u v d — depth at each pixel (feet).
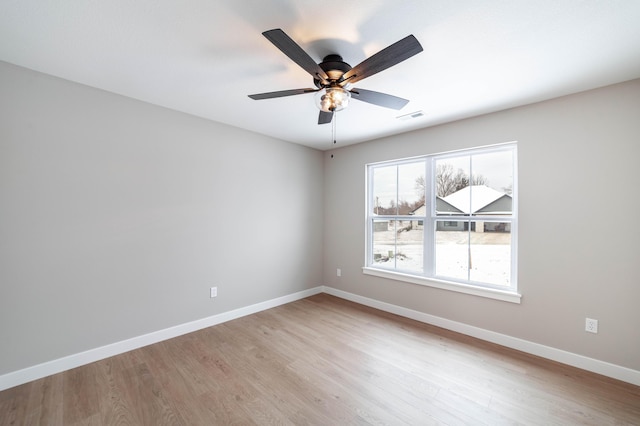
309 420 5.53
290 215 12.87
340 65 5.75
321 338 9.11
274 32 3.90
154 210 8.71
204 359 7.77
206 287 9.98
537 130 8.09
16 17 4.78
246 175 11.15
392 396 6.25
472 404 6.00
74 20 4.87
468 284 9.62
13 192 6.50
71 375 6.95
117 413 5.68
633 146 6.76
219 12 4.65
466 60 6.00
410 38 3.96
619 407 5.90
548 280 7.89
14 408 5.77
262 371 7.19
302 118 9.79
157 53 5.92
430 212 10.66
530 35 5.15
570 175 7.58
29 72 6.67
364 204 12.64
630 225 6.80
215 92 7.80
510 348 8.45
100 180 7.72
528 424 5.44
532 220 8.16
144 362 7.59
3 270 6.40
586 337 7.32
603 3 4.33
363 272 12.55
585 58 5.87
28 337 6.70
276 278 12.33
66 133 7.18
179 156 9.24
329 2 4.41
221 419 5.55
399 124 10.15
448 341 8.90
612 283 7.01
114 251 7.97
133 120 8.25
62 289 7.15
